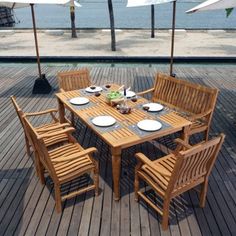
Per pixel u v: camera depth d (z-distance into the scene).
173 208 3.83
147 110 4.63
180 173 3.13
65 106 5.18
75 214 3.74
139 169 3.73
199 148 2.93
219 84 9.07
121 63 13.43
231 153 5.10
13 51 14.76
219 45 16.28
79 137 5.66
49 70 10.87
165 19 41.72
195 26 32.81
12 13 39.34
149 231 3.49
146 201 3.75
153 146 5.36
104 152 5.14
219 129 6.02
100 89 5.62
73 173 3.68
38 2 6.09
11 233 3.48
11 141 5.55
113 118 4.33
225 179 4.42
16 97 7.96
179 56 13.16
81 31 21.61
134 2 5.76
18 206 3.89
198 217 3.70
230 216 3.72
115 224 3.59
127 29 22.31
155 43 16.98
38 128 4.89
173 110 5.13
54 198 4.03
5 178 4.46
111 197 4.04
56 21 44.12
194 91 5.30
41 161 3.99
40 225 3.58
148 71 10.64
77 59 13.42
